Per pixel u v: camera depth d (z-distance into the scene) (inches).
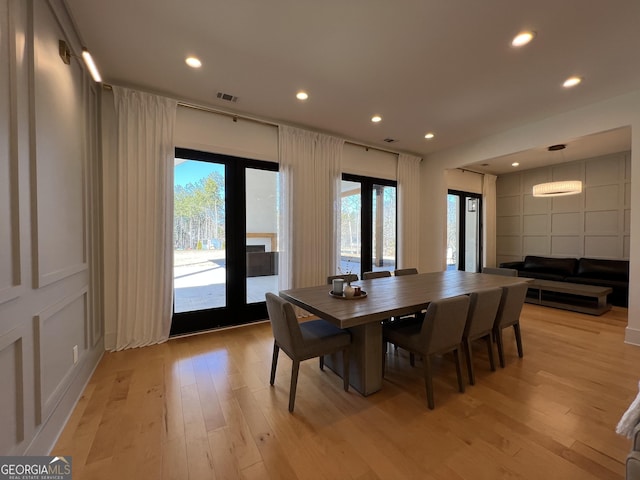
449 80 110.7
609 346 117.6
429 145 191.2
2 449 47.2
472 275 142.3
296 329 75.0
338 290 94.6
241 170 142.6
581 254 218.1
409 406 77.9
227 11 75.8
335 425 69.8
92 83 101.0
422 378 93.9
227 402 79.3
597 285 185.6
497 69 103.3
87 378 89.2
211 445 63.0
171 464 57.7
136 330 115.3
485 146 175.3
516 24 80.7
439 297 93.7
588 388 86.0
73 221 80.5
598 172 209.2
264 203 150.3
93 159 102.2
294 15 77.2
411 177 207.9
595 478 54.0
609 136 164.4
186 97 123.4
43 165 62.3
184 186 130.8
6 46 49.9
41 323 59.5
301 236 154.9
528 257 238.4
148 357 107.2
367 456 59.9
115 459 58.9
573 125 136.9
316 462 58.4
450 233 240.1
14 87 51.6
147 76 107.4
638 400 46.9
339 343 82.0
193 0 72.1
